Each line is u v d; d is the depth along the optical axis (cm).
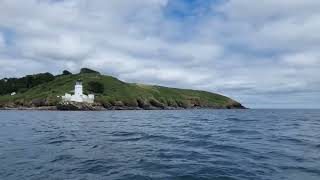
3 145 2420
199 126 4591
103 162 1739
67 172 1518
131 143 2528
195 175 1443
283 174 1458
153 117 8762
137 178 1405
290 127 4250
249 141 2628
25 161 1770
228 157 1873
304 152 2047
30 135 3209
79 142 2602
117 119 7488
